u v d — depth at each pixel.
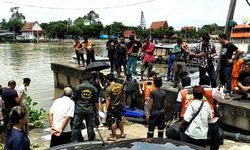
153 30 91.06
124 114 11.86
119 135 9.73
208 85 7.06
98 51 64.81
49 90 22.81
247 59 10.59
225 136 9.16
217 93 6.60
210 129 6.63
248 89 9.91
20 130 4.94
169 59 14.88
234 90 10.20
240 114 9.41
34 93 21.80
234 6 11.25
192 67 16.30
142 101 12.61
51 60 47.62
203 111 6.10
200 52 10.64
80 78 19.78
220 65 10.70
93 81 10.87
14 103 9.23
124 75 16.36
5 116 9.02
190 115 6.14
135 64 15.00
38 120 11.56
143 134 10.07
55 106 7.21
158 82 8.15
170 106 12.09
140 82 14.05
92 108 7.90
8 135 4.90
